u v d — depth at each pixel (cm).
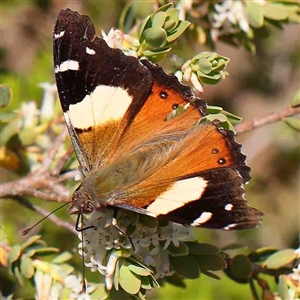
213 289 46
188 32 41
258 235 58
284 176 62
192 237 37
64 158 40
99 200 37
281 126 60
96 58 37
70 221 45
